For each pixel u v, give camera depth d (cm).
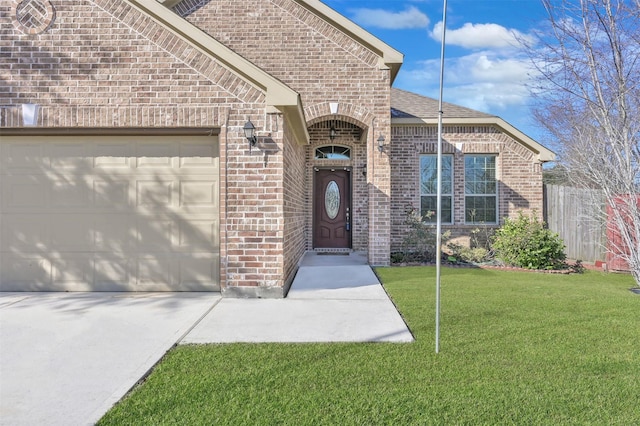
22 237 675
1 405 301
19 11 634
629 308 587
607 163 784
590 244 1138
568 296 665
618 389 328
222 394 316
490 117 1202
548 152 1181
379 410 292
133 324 500
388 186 1004
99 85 636
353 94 1013
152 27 640
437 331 407
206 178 674
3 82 632
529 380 344
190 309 571
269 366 370
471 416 285
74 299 625
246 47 1027
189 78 643
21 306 582
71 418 283
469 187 1234
